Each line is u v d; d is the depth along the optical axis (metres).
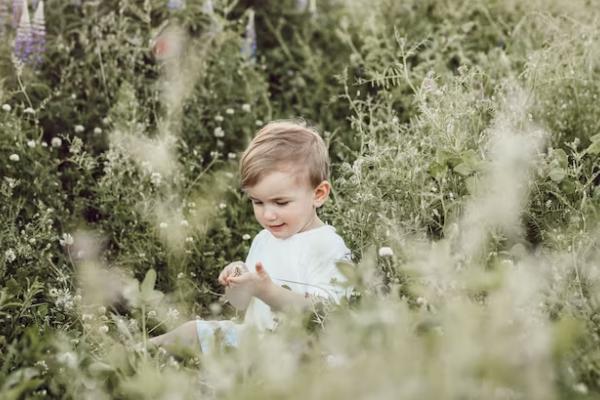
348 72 5.77
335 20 6.28
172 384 2.24
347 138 5.21
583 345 2.35
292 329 2.49
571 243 3.10
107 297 3.68
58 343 2.62
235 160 5.05
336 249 3.39
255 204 3.45
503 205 3.13
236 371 2.31
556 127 4.32
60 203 4.30
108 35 5.30
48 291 3.60
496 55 5.40
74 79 5.24
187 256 4.06
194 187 4.60
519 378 1.93
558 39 4.86
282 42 6.01
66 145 5.01
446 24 5.95
